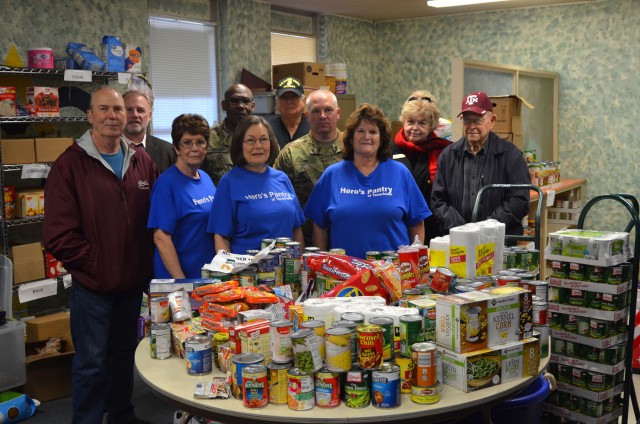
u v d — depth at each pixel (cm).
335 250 259
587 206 307
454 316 184
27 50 445
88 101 491
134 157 313
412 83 786
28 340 391
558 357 287
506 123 510
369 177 301
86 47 457
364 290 219
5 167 402
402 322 184
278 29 687
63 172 289
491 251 238
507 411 214
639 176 671
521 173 347
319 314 196
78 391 297
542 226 546
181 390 189
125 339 319
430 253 248
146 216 313
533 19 705
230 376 188
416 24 773
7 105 396
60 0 479
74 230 293
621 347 283
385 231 297
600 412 279
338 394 175
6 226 400
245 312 206
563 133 708
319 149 358
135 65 475
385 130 299
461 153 361
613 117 678
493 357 187
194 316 233
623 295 276
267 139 297
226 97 413
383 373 172
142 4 536
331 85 655
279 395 177
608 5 665
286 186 309
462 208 357
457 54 753
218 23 620
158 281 245
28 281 407
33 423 353
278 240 260
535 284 216
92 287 292
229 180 297
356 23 771
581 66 688
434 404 174
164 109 586
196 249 312
